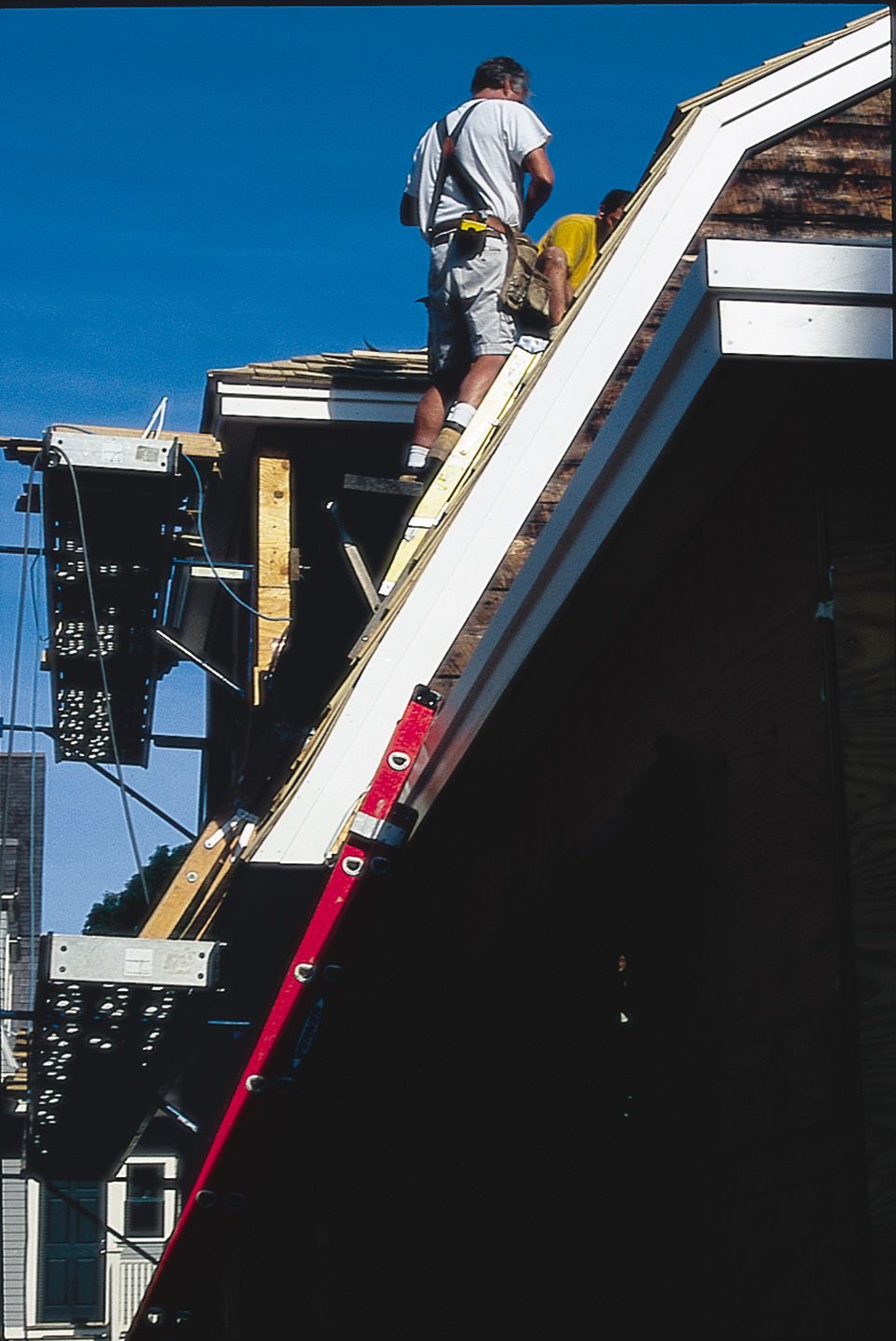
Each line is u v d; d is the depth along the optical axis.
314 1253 14.96
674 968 7.36
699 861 7.36
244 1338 16.06
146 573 21.38
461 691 10.04
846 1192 5.70
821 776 6.14
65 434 19.56
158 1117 31.56
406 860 11.94
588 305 16.72
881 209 16.23
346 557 18.61
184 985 18.42
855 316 6.08
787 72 16.56
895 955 5.84
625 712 8.57
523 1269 9.55
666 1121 7.35
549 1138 9.35
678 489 7.31
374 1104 12.66
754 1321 6.37
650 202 16.75
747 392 6.56
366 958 11.47
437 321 18.92
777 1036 6.34
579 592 8.23
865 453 6.31
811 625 6.29
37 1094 25.19
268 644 21.31
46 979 18.27
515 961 10.05
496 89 18.81
